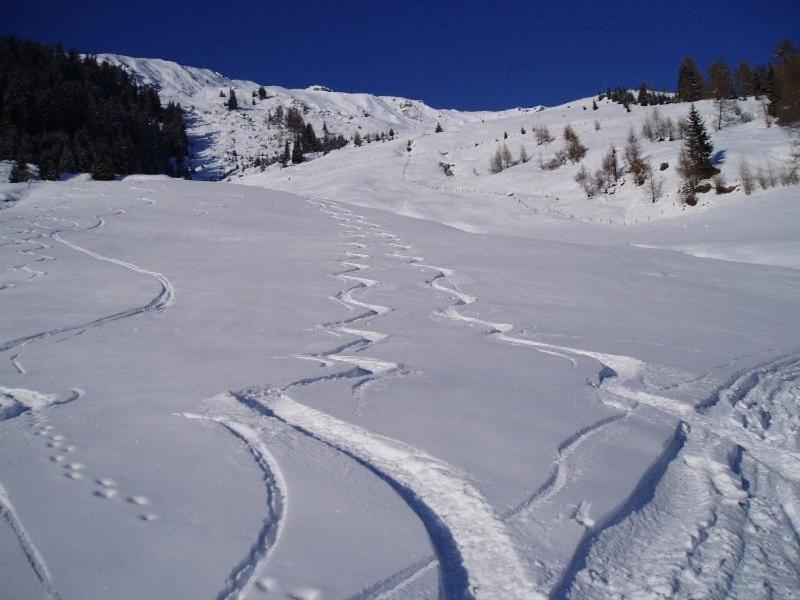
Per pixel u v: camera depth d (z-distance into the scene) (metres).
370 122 187.88
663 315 10.65
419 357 6.89
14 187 33.12
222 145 127.00
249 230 22.44
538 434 4.45
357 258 16.77
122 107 88.44
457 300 11.43
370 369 6.45
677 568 2.89
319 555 2.73
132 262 14.47
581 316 10.22
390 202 48.34
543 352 7.38
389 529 3.00
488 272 15.33
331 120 174.00
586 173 56.50
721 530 3.26
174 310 9.55
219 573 2.55
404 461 3.94
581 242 30.36
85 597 2.37
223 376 5.79
